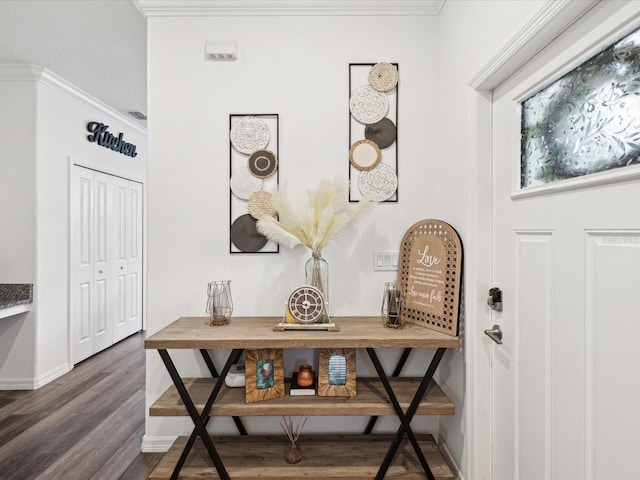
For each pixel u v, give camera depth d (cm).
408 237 189
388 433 197
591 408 97
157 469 164
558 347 110
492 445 150
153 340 152
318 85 197
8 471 179
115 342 392
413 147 197
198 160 197
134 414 236
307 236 179
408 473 163
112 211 385
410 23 197
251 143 196
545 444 116
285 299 197
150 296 196
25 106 278
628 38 86
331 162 198
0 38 235
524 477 128
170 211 197
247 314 198
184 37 197
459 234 168
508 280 139
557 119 112
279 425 197
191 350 196
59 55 258
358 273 198
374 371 198
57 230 302
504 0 126
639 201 83
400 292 172
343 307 198
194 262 197
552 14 99
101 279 366
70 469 180
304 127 198
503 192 142
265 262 198
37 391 272
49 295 293
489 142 151
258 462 169
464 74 162
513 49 119
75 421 227
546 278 116
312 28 197
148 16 196
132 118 396
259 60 197
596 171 96
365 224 197
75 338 324
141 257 446
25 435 211
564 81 108
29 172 279
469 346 156
